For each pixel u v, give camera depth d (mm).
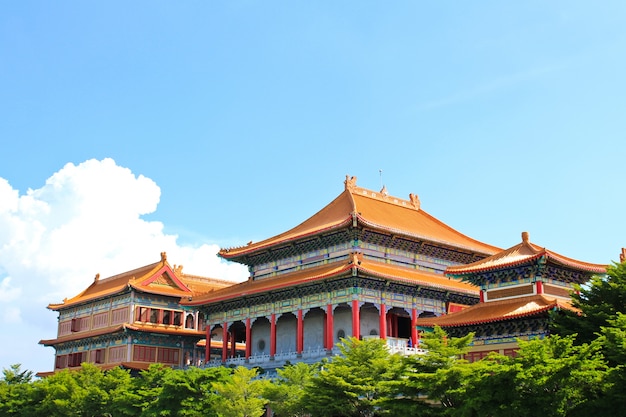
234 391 59000
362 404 50781
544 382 37844
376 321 78750
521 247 57750
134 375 97375
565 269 56656
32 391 82438
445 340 47562
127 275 112938
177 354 102812
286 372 61094
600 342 39719
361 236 77375
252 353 88938
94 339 107062
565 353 39000
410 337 80250
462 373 42812
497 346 54594
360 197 88562
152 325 101375
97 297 107438
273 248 86000
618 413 37531
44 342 116875
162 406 64375
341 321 78125
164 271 105375
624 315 39688
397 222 84125
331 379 51438
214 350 107000
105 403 74188
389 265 79375
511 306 54406
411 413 45531
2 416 82438
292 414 57031
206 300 88438
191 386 64438
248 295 82375
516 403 38844
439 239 83000
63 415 76625
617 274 47188
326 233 79250
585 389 39156
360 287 72312
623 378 36469
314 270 79125
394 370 50562
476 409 40438
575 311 49000
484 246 90750
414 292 76938
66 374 82062
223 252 92438
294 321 84312
